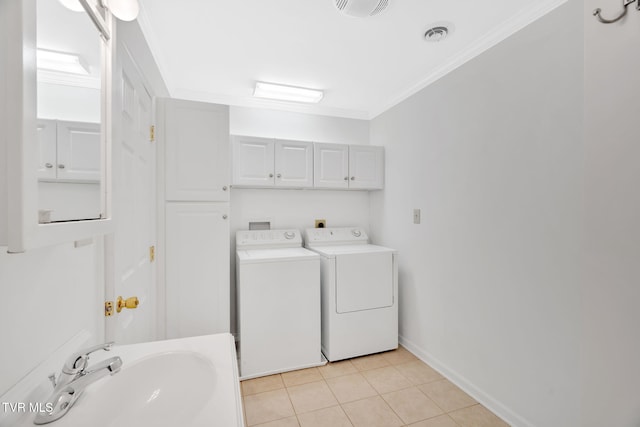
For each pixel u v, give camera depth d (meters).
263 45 1.88
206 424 0.60
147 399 0.81
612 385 0.88
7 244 0.41
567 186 1.37
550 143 1.44
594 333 0.93
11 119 0.41
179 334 1.94
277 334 2.17
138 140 1.41
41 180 0.48
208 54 1.98
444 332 2.12
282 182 2.56
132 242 1.31
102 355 0.87
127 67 1.21
